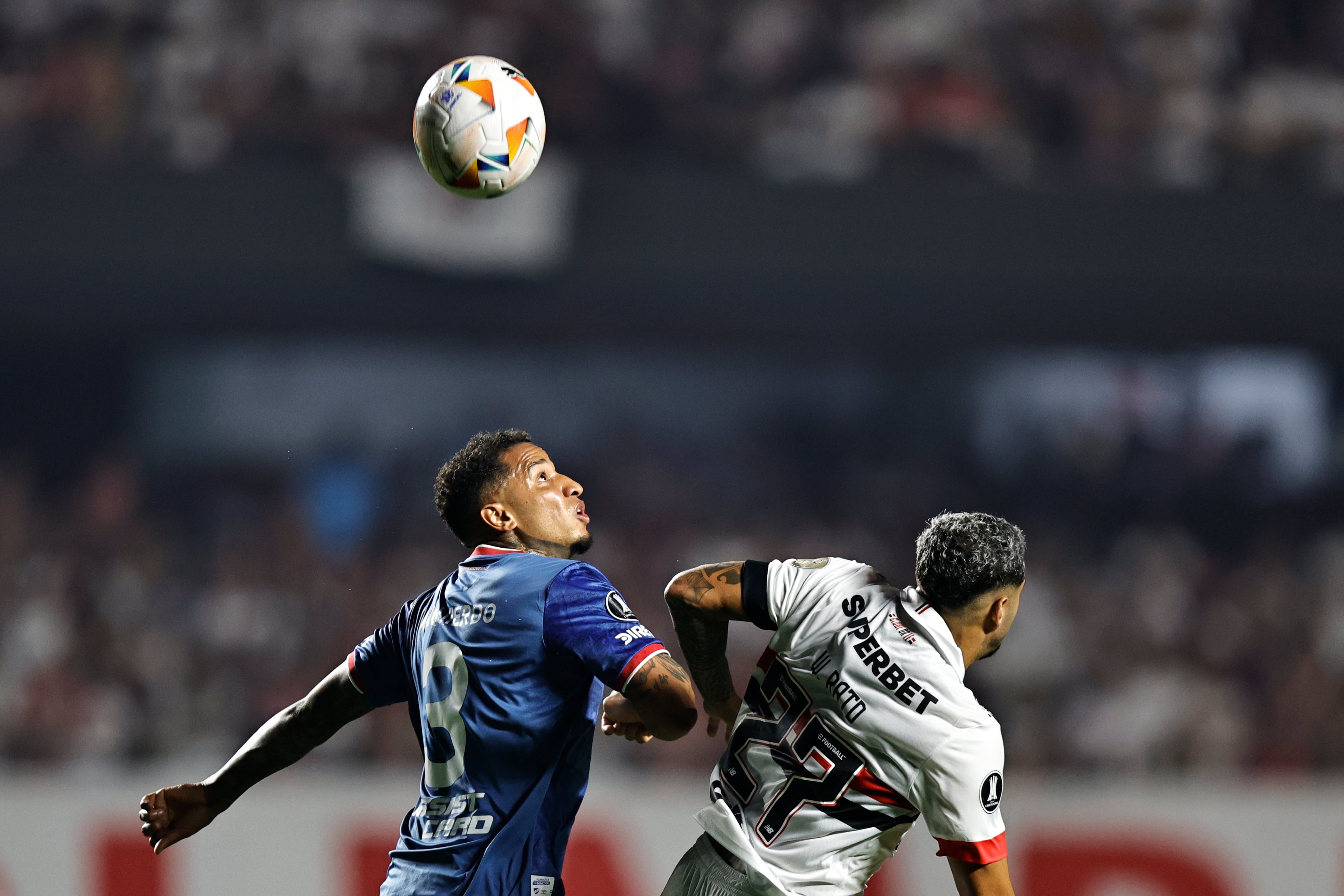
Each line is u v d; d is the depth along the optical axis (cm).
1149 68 4641
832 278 4322
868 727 1116
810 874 1134
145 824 1280
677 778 3177
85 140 4375
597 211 4191
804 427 5119
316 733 1273
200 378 4909
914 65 4584
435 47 4550
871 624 1133
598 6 4656
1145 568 4253
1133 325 4722
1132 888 2638
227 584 4131
